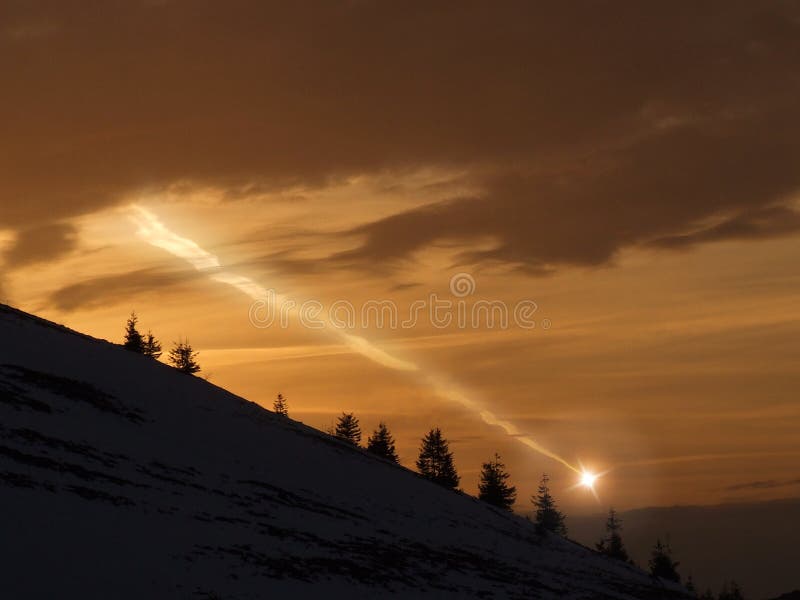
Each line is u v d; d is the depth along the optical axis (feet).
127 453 144.46
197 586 90.79
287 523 140.05
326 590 106.32
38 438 127.13
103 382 199.93
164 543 101.35
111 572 86.07
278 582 101.91
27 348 200.23
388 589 117.80
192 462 161.68
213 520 121.90
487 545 200.13
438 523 207.41
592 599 164.96
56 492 103.96
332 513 167.32
